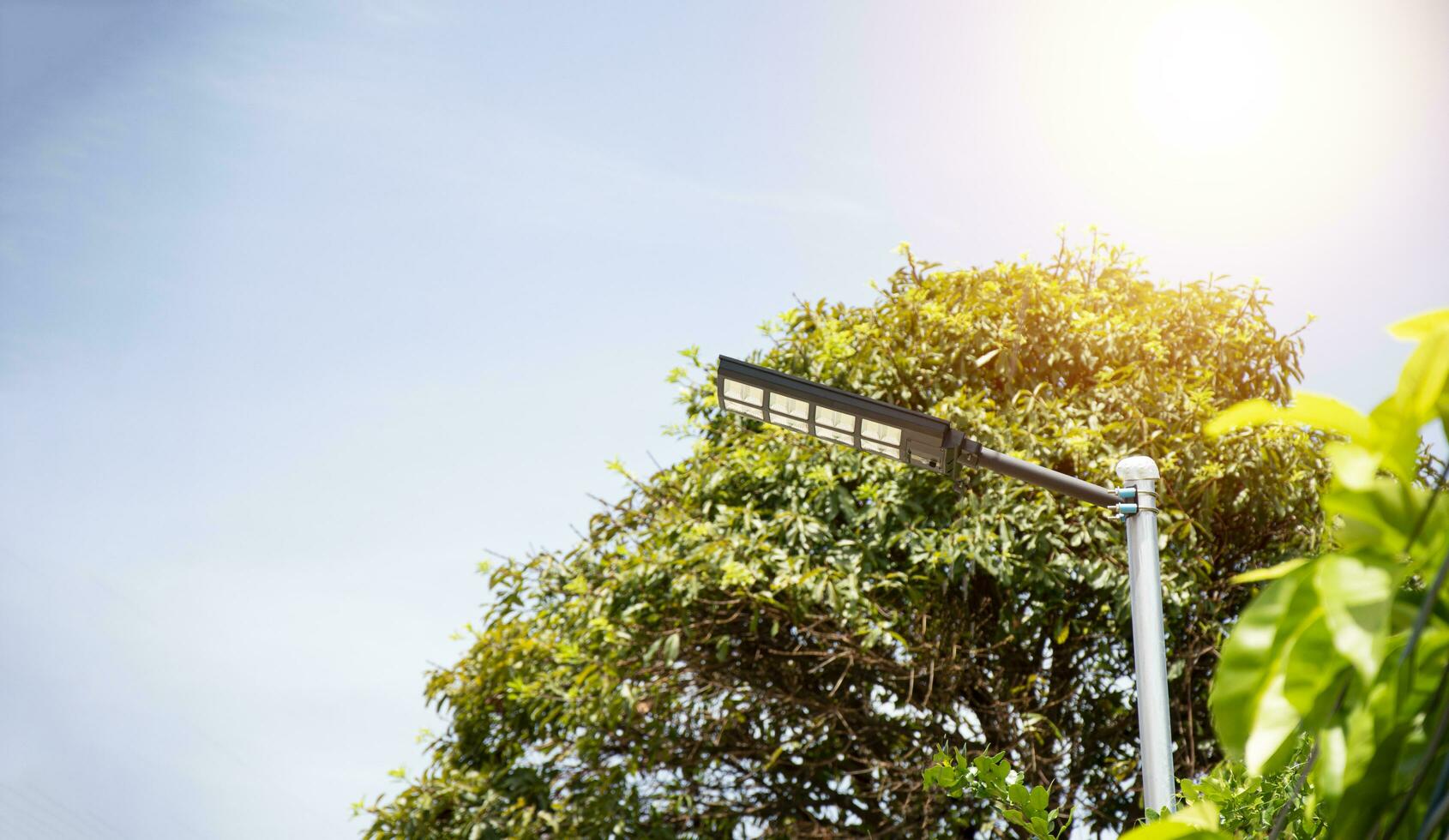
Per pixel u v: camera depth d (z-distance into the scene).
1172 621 9.20
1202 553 9.11
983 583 9.51
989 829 8.90
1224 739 0.90
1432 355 0.86
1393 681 0.87
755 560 8.83
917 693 9.30
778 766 9.68
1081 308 10.38
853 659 8.96
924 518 8.97
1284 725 0.88
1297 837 2.48
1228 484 9.38
